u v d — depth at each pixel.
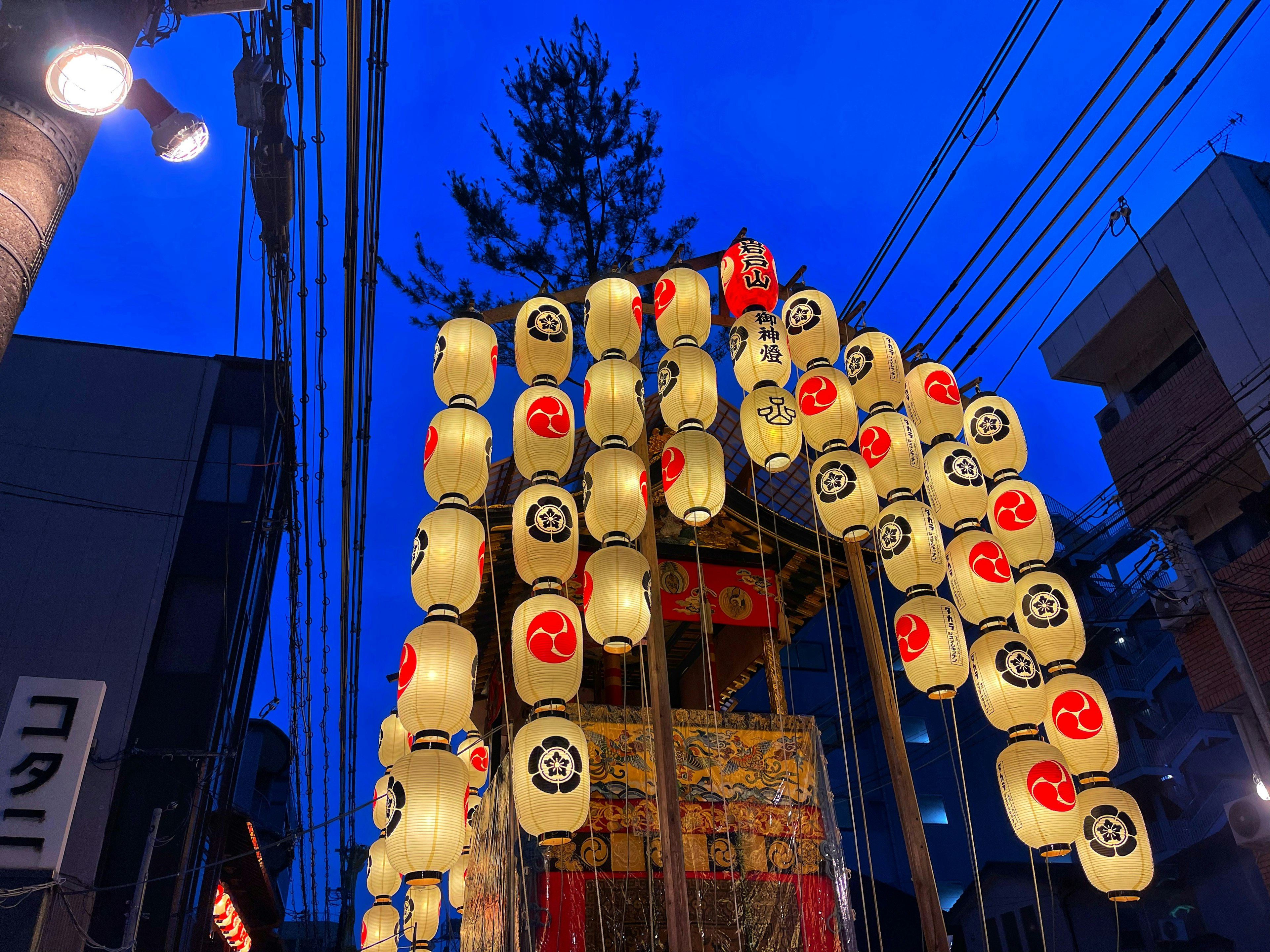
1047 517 8.08
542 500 6.84
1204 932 20.44
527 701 6.58
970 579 7.58
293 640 12.50
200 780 18.92
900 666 30.88
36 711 11.72
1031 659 7.32
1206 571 13.25
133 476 21.92
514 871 7.09
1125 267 18.84
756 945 7.26
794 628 10.62
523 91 13.73
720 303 9.09
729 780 7.87
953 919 24.08
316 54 5.69
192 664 20.16
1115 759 7.33
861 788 8.09
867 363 8.13
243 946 25.66
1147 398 19.17
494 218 13.21
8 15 3.38
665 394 7.70
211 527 21.75
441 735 6.38
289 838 10.54
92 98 3.34
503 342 13.03
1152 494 15.13
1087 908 21.19
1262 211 16.16
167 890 17.69
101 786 18.14
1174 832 23.66
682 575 8.98
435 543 6.64
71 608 20.05
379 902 10.50
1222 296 16.58
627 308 7.74
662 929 7.05
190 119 4.50
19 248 3.08
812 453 9.81
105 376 23.02
